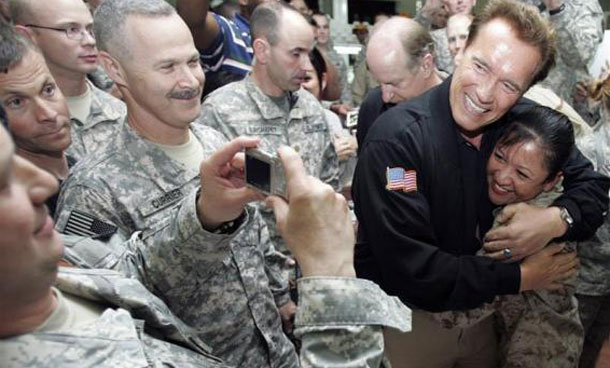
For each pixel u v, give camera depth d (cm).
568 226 123
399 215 116
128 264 93
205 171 81
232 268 113
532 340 133
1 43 108
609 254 183
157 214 112
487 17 112
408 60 191
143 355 59
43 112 114
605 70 198
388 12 522
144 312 72
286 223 64
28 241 50
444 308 120
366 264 132
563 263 124
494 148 121
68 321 62
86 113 174
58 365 54
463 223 123
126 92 114
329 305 60
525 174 117
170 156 117
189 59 113
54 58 164
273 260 142
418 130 117
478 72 110
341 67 416
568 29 254
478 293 116
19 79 110
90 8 220
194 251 90
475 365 144
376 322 61
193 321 108
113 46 111
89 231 102
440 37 293
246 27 245
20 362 53
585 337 200
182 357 69
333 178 210
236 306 114
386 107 212
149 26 109
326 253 62
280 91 194
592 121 224
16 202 49
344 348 60
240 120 188
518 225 118
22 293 54
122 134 116
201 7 207
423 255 116
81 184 108
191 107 114
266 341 120
